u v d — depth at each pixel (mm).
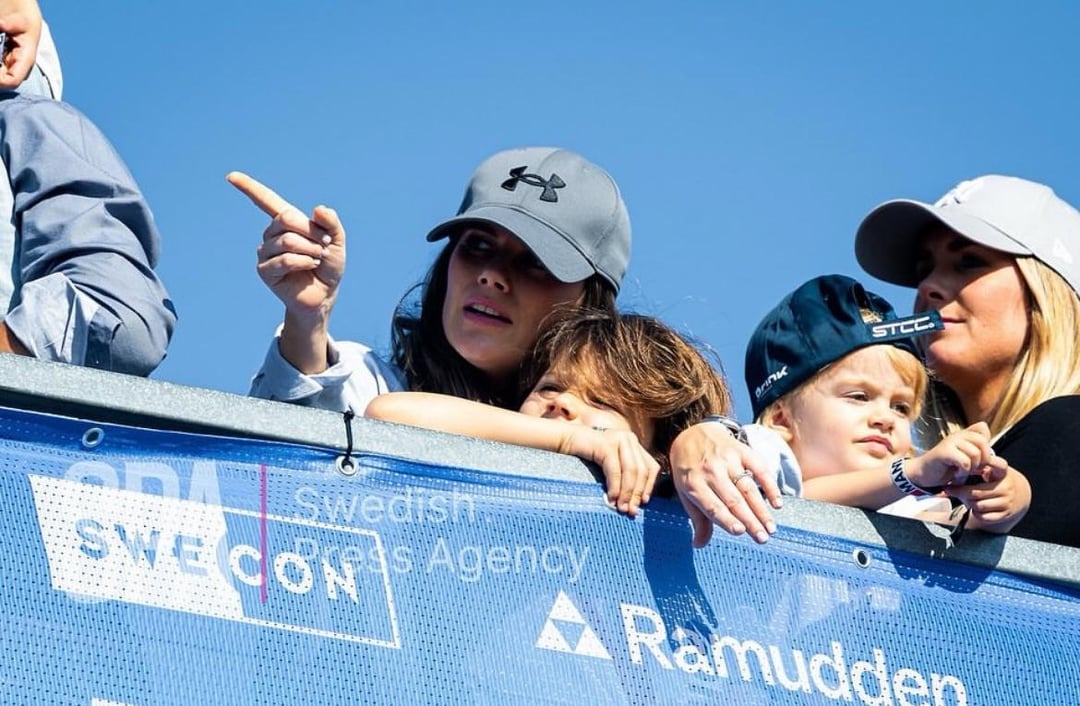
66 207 7039
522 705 5750
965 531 6859
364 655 5570
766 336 9312
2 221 7051
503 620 5852
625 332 7828
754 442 7875
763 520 6355
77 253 6938
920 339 9375
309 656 5480
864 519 6699
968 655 6625
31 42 7727
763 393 9227
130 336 6816
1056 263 9273
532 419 6793
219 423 5668
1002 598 6805
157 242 7352
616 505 6266
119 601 5289
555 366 7730
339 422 5844
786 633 6344
